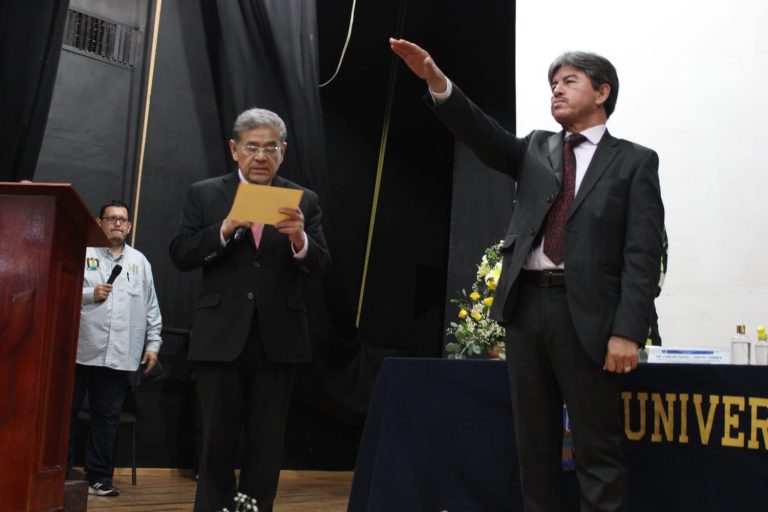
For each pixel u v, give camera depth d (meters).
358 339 7.19
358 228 7.40
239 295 2.62
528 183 2.21
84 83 5.79
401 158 7.76
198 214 2.74
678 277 4.22
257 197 2.31
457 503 2.42
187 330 6.05
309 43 6.88
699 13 4.33
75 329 2.62
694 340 4.14
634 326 1.91
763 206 4.04
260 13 6.64
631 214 2.04
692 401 2.15
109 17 5.94
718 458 2.10
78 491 2.90
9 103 4.80
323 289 6.96
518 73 5.00
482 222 7.32
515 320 2.13
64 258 2.45
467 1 7.86
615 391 2.02
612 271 2.03
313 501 5.07
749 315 4.01
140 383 5.50
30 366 2.21
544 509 2.08
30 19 4.81
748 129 4.12
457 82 7.90
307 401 6.80
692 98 4.29
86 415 5.44
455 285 7.34
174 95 6.23
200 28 6.40
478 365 2.48
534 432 2.10
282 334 2.64
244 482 2.63
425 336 7.78
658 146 4.36
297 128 6.77
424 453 2.48
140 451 5.80
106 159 5.86
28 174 4.96
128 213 5.63
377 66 7.61
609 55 4.59
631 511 2.18
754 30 4.16
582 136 2.18
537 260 2.12
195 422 5.79
